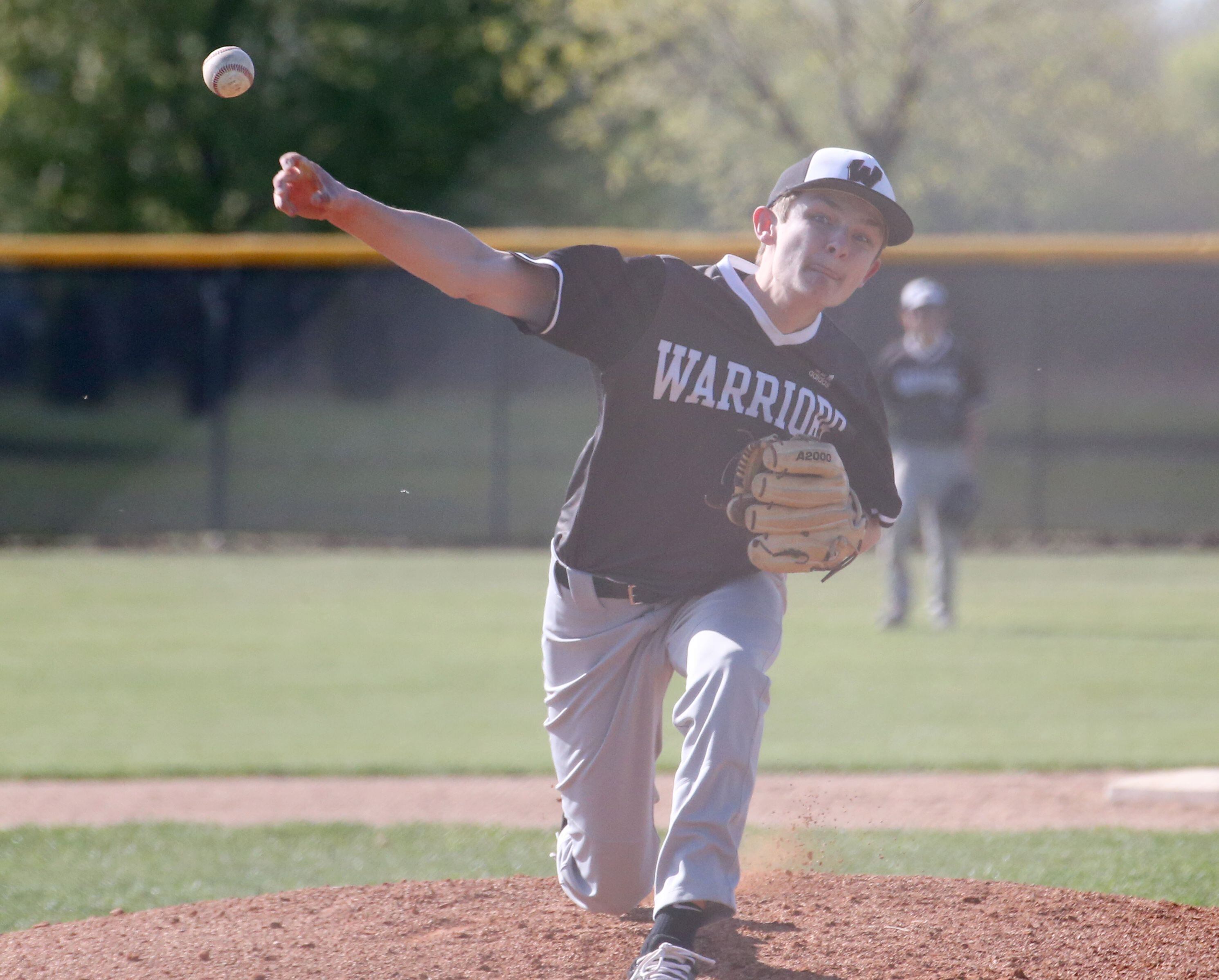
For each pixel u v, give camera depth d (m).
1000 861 17.42
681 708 10.82
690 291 11.16
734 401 11.35
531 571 48.06
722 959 11.93
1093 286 51.66
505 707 29.02
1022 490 52.28
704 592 11.69
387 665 33.34
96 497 53.91
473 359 53.44
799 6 73.75
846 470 12.30
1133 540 52.72
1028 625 38.44
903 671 32.22
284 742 25.91
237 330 53.50
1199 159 89.69
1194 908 13.55
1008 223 81.81
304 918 13.41
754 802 21.28
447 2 87.00
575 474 12.02
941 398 37.53
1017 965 11.79
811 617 40.22
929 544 38.41
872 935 12.55
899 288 51.84
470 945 12.40
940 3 70.75
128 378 53.53
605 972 11.64
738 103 75.62
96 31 83.69
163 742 25.91
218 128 84.69
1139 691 30.03
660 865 10.50
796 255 11.19
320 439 53.75
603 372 11.09
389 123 86.75
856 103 74.38
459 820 20.70
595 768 12.01
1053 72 74.00
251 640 36.28
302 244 53.16
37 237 85.75
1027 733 26.06
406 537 53.66
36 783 23.17
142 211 87.75
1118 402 51.72
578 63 75.88
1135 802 21.34
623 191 86.50
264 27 85.62
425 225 10.01
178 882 17.08
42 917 15.52
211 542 53.78
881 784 22.58
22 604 41.66
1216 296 51.16
